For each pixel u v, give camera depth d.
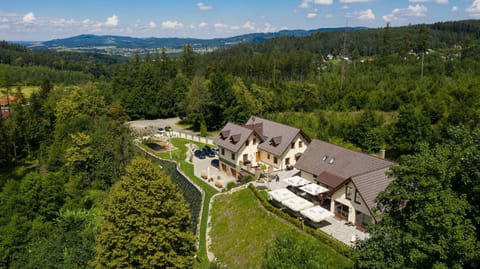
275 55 152.50
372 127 73.75
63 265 32.38
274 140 61.28
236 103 107.50
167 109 131.12
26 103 108.50
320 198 45.16
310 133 77.69
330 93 104.06
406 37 133.75
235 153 63.44
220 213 49.34
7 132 80.88
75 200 51.25
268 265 21.98
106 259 28.08
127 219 27.75
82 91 95.12
